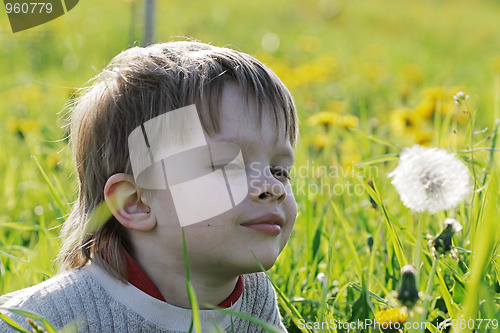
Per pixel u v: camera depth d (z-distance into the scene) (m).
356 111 7.02
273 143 2.00
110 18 11.28
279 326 2.36
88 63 8.15
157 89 2.00
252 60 2.10
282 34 15.03
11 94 6.52
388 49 14.23
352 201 3.66
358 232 3.31
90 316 1.98
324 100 7.85
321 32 16.41
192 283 2.03
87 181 2.12
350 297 2.62
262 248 1.94
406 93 7.18
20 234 3.37
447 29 18.94
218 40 12.19
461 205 2.67
